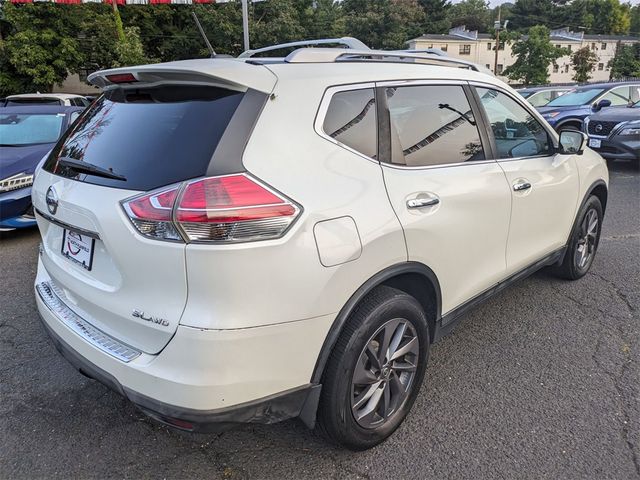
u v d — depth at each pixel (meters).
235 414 1.82
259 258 1.75
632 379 2.90
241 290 1.73
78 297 2.22
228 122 1.86
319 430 2.21
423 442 2.42
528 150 3.36
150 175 1.88
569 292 4.09
